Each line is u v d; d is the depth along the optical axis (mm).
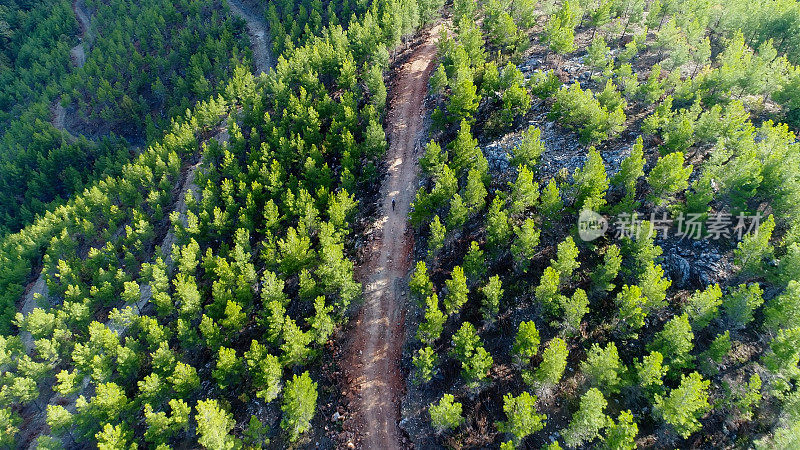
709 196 50438
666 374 44469
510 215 61125
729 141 56625
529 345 46281
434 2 111000
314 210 69125
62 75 158875
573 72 79062
